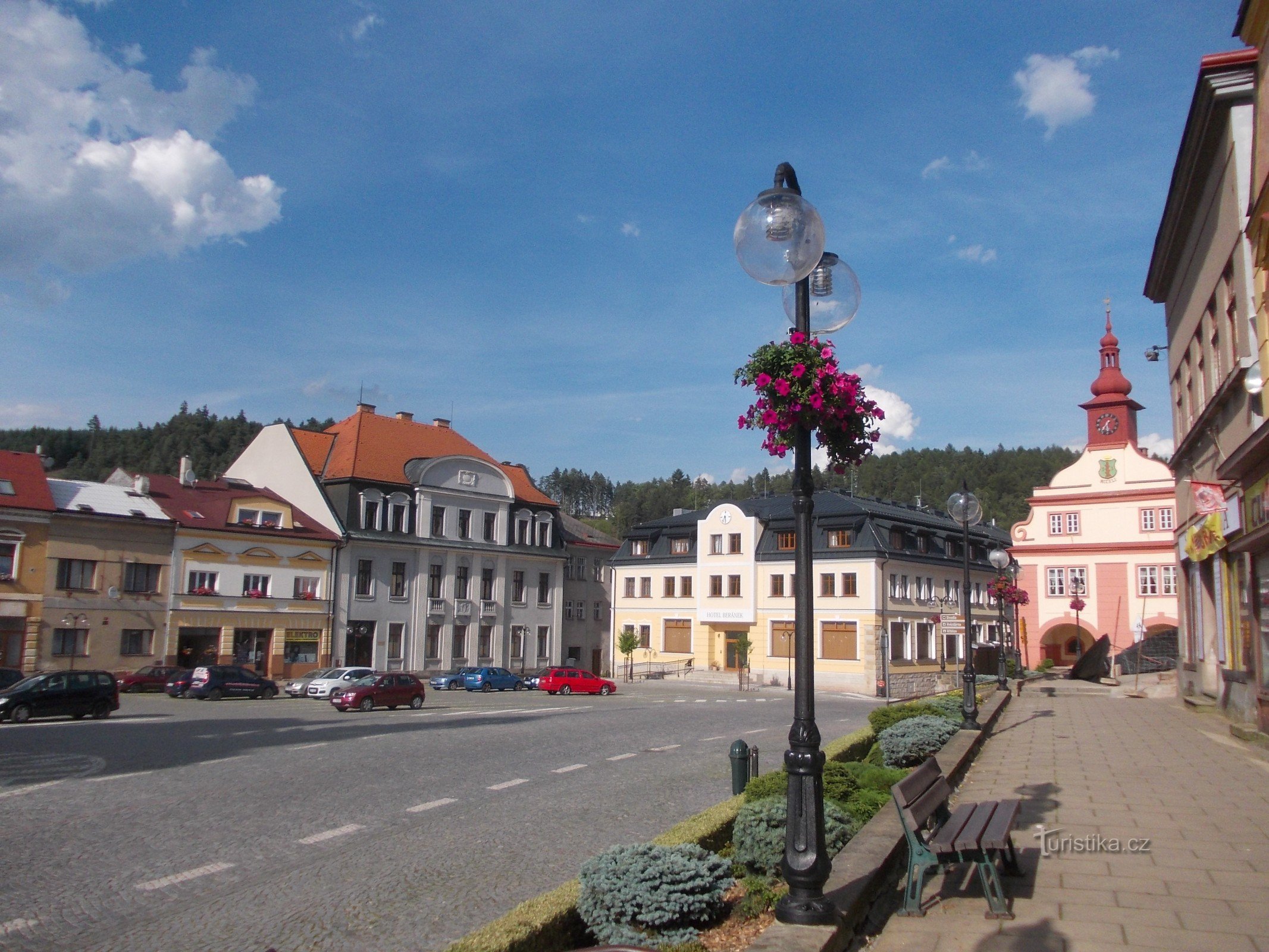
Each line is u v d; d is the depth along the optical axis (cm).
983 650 4588
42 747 1942
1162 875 851
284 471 5656
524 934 632
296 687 4288
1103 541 5303
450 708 3525
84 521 4328
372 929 821
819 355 761
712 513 6438
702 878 714
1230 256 1906
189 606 4622
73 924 827
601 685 5009
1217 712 2247
